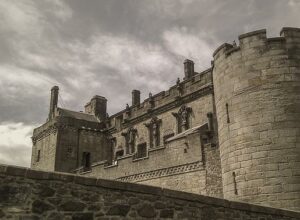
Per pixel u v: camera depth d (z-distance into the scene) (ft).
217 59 72.49
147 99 128.06
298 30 65.82
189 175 79.77
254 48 65.62
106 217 31.32
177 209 36.04
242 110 64.34
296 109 61.16
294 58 63.82
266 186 58.49
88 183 31.04
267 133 60.80
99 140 146.82
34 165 152.15
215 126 95.35
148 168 90.94
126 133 135.54
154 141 120.16
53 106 158.92
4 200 27.14
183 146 82.79
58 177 29.66
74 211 29.86
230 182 63.82
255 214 43.65
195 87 107.76
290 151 58.90
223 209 40.16
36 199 28.40
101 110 163.32
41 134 151.84
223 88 69.26
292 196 56.49
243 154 62.28
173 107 115.34
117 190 32.58
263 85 63.26
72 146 140.36
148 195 34.30
